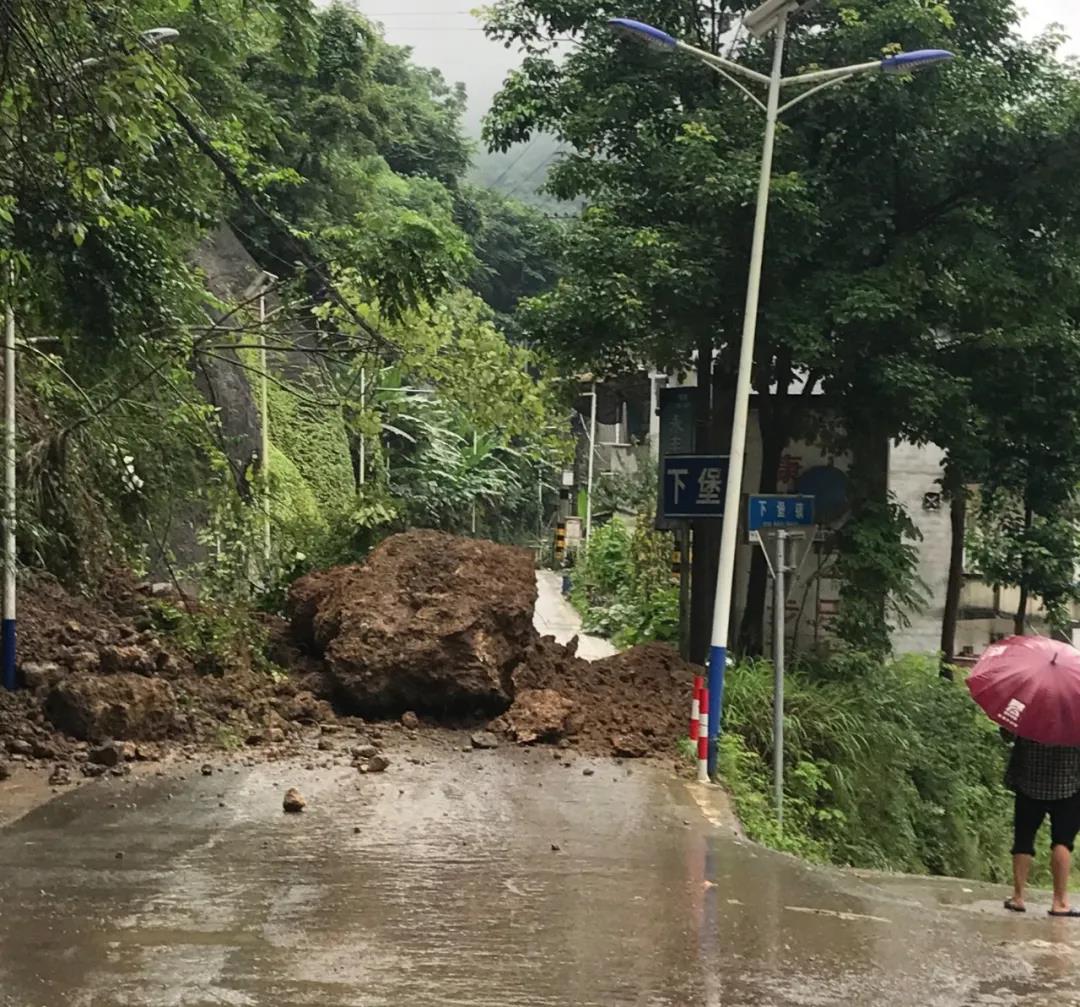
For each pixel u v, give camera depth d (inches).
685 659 584.7
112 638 452.4
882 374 524.4
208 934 210.4
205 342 537.3
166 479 483.2
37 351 410.6
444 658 429.7
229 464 498.0
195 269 585.3
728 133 538.3
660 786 366.3
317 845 280.7
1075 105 519.5
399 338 566.9
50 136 273.0
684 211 540.1
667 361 562.6
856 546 568.7
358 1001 179.5
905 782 511.2
